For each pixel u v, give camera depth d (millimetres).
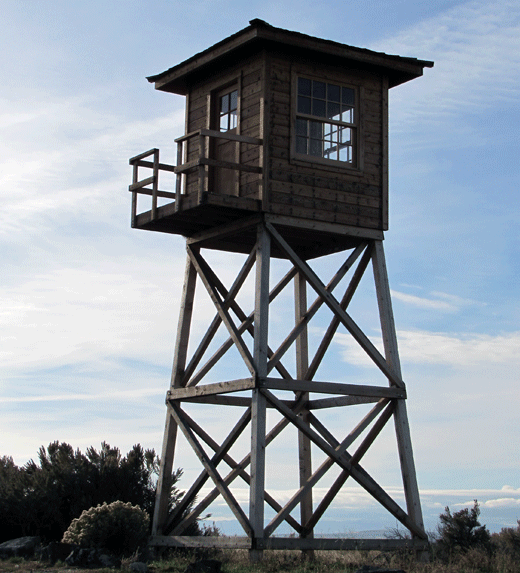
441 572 14266
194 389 16766
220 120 17391
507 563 15047
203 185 15297
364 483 16250
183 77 17984
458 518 19344
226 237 17375
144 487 19953
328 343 17578
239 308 18031
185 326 17953
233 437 16375
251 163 16172
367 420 16469
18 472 19734
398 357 16828
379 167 17234
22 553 15297
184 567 14445
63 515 18766
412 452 16562
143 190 17547
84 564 14148
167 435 17484
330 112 16828
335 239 17500
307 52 16609
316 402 18453
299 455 19047
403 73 17672
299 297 19375
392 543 15984
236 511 15086
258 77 16281
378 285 16953
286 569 14398
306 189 16234
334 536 17969
